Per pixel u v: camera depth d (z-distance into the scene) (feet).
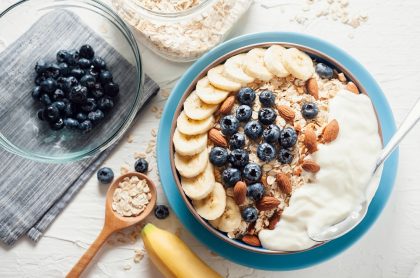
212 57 1.73
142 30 1.81
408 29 1.89
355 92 1.63
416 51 1.89
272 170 1.57
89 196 1.87
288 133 1.55
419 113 1.58
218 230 1.62
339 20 1.90
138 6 1.77
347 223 1.59
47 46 1.86
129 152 1.87
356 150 1.59
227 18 1.84
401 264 1.85
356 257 1.86
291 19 1.90
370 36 1.90
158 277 1.85
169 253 1.71
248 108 1.59
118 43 1.87
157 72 1.91
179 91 1.73
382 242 1.86
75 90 1.75
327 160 1.57
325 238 1.58
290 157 1.57
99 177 1.84
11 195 1.85
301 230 1.58
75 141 1.84
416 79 1.88
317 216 1.57
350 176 1.58
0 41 1.86
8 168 1.85
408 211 1.86
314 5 1.90
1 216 1.84
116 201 1.82
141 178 1.83
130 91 1.86
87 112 1.81
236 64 1.65
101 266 1.86
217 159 1.58
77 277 1.81
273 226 1.59
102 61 1.81
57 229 1.87
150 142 1.88
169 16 1.76
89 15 1.87
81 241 1.87
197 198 1.60
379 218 1.86
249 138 1.59
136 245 1.86
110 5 1.90
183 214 1.73
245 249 1.65
